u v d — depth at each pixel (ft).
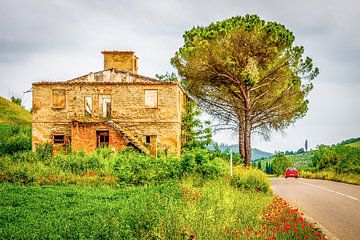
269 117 151.64
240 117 154.81
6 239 34.19
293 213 47.70
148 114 136.98
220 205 49.96
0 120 216.13
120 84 137.90
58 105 138.41
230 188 75.82
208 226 37.88
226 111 155.43
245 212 47.19
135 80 143.23
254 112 152.35
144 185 81.15
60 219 42.37
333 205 65.72
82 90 138.21
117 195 65.77
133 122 137.08
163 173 86.89
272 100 146.82
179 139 140.46
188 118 147.13
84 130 128.77
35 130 137.49
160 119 136.67
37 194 65.31
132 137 128.57
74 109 137.69
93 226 36.19
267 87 143.74
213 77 141.08
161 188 71.97
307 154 542.57
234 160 133.08
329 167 172.35
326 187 106.11
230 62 130.72
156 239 34.78
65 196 64.23
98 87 138.31
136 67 161.48
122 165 90.84
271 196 76.59
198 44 132.36
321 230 43.91
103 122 128.36
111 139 127.44
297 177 181.78
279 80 139.23
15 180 85.35
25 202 57.26
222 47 130.72
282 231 38.40
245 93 140.87
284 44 130.52
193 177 86.79
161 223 36.86
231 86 146.00
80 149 127.54
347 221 50.49
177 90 138.00
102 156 108.37
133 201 55.77
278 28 129.08
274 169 305.32
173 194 62.23
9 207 52.54
